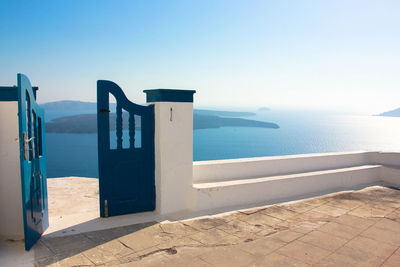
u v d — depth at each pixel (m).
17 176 3.48
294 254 3.14
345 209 4.86
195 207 4.58
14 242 3.31
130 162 4.32
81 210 5.01
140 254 3.08
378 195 5.84
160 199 4.41
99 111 4.05
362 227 4.02
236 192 4.95
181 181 4.60
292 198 5.52
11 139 3.43
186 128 4.57
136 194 4.41
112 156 4.18
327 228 3.96
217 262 2.93
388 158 7.59
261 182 5.23
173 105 4.41
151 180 4.50
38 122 3.65
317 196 5.70
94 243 3.34
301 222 4.20
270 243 3.43
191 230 3.80
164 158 4.39
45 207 3.78
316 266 2.88
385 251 3.26
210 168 5.51
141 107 4.32
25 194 2.96
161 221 4.11
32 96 3.29
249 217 4.37
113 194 4.25
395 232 3.85
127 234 3.62
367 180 7.05
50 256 3.00
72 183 7.23
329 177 6.27
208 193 4.68
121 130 4.21
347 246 3.38
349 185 6.68
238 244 3.39
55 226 3.88
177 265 2.86
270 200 5.34
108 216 4.24
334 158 7.15
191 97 4.59
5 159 3.45
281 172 6.35
